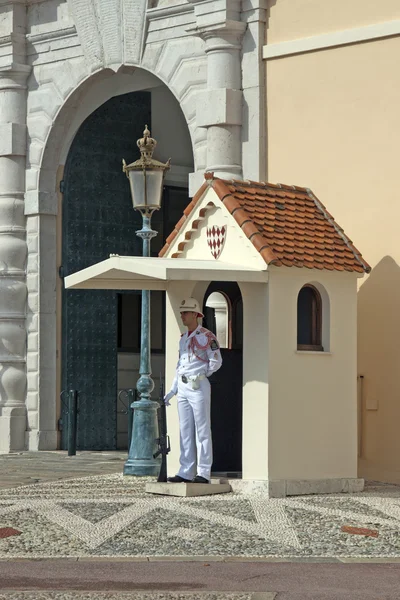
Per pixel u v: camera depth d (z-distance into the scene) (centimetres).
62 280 2781
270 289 1839
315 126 2234
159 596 1157
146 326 2153
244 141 2341
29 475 2189
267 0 2323
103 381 2802
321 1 2234
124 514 1638
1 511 1672
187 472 1900
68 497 1825
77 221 2798
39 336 2766
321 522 1588
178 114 3005
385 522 1591
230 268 1817
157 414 2091
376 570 1300
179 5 2459
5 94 2803
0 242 2798
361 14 2173
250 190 1934
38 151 2775
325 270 1895
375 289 2111
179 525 1559
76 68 2689
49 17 2745
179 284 2002
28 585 1220
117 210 2858
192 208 1967
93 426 2778
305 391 1872
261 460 1836
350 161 2177
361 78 2166
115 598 1148
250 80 2330
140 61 2550
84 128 2794
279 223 1906
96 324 2803
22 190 2803
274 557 1375
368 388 2106
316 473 1875
